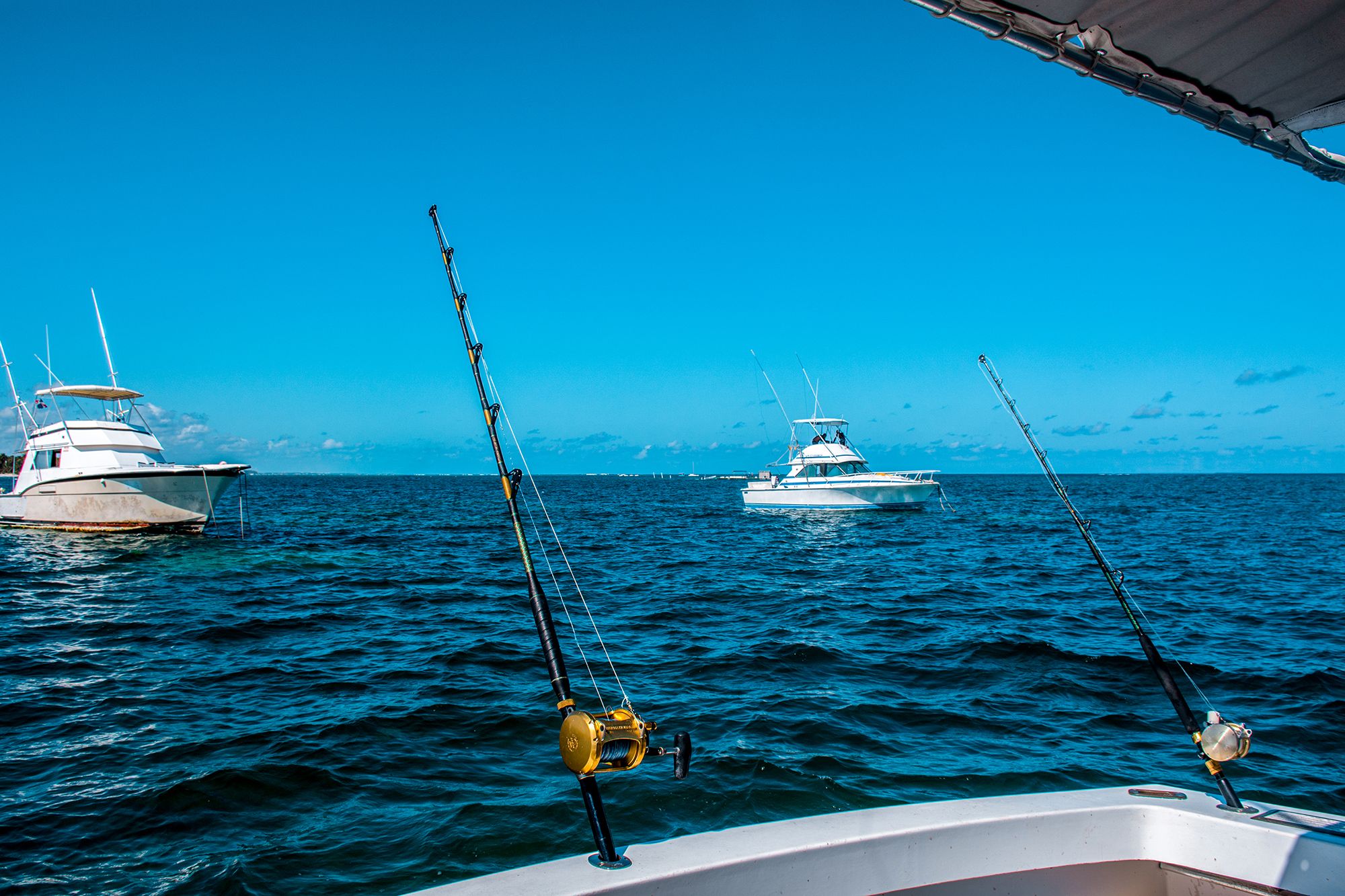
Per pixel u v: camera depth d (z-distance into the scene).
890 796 6.40
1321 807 6.16
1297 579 19.02
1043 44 2.26
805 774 6.75
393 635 12.57
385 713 8.41
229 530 32.91
